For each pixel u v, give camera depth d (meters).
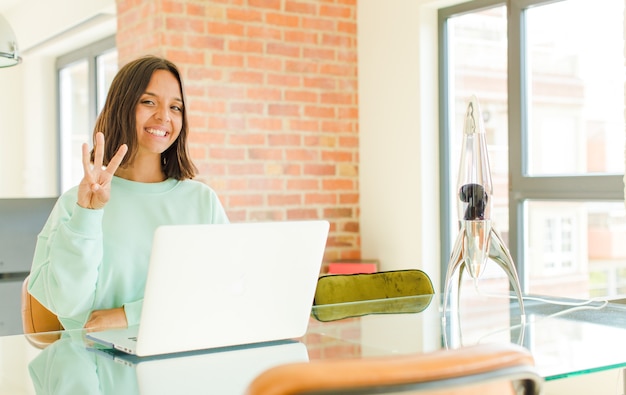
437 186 4.18
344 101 4.44
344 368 0.79
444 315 1.95
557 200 3.57
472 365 0.84
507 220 3.86
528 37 3.76
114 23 5.49
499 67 3.91
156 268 1.43
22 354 1.58
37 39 6.41
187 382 1.31
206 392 1.24
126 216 2.08
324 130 4.36
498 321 1.91
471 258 1.86
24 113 7.14
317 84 4.33
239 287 1.55
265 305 1.60
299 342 1.66
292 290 1.63
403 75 4.21
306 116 4.29
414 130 4.15
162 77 2.12
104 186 1.74
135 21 4.06
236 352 1.55
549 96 3.66
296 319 1.66
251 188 4.10
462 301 2.35
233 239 1.50
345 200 4.45
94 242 1.77
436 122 4.17
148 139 2.11
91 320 1.90
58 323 2.18
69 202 1.96
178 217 2.16
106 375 1.37
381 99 4.35
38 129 6.91
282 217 4.21
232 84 4.03
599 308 2.15
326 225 1.63
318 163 4.34
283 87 4.20
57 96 6.89
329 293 2.46
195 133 3.92
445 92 4.16
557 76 3.62
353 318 2.00
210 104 3.96
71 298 1.80
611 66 3.36
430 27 4.15
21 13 6.75
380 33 4.34
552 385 3.03
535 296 2.48
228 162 4.02
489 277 3.94
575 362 1.42
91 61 6.25
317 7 4.32
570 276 3.54
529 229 3.77
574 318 1.95
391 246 4.32
